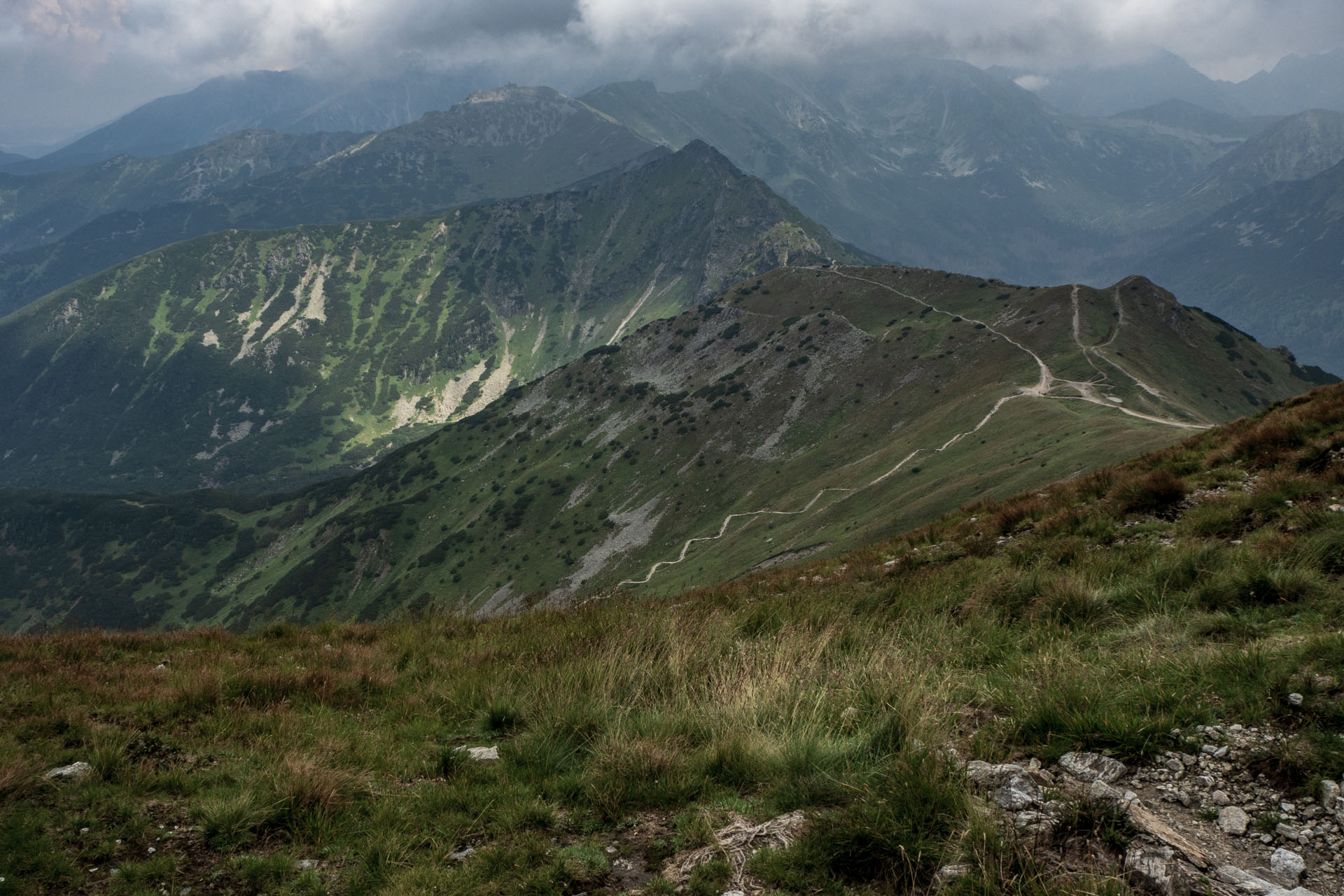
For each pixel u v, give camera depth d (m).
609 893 4.46
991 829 4.03
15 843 5.20
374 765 6.66
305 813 5.71
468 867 4.79
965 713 6.05
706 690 7.50
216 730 7.52
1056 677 5.93
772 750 5.70
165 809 5.93
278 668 9.79
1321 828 3.95
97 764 6.38
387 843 5.16
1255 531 9.93
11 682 8.67
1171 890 3.50
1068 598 8.72
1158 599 8.07
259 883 4.96
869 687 6.68
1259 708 4.91
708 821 4.98
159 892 4.84
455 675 9.59
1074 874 3.73
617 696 7.85
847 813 4.54
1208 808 4.30
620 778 5.75
